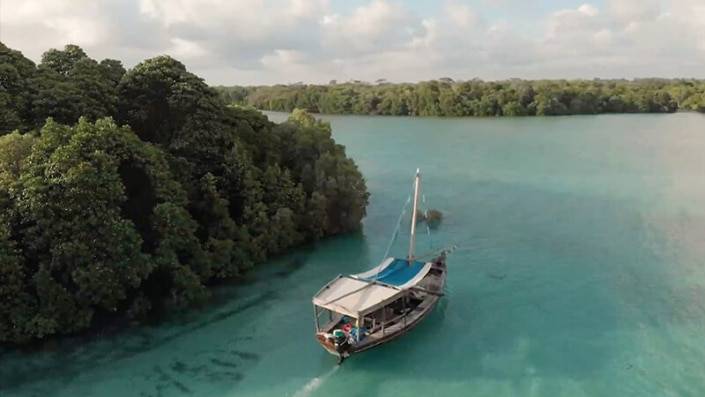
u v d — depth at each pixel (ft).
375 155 440.04
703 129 586.04
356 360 138.21
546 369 133.59
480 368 134.51
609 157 409.69
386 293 143.43
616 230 236.84
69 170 142.61
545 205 278.46
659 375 130.52
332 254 210.59
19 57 180.75
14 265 138.00
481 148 468.34
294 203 217.97
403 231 240.32
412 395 124.26
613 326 153.89
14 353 139.44
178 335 150.10
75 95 176.96
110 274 145.18
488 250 214.90
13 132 151.84
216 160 198.39
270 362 137.80
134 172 166.91
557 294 174.50
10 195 142.41
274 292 176.76
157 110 198.59
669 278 185.57
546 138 526.57
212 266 180.34
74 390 125.39
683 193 296.92
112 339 147.54
